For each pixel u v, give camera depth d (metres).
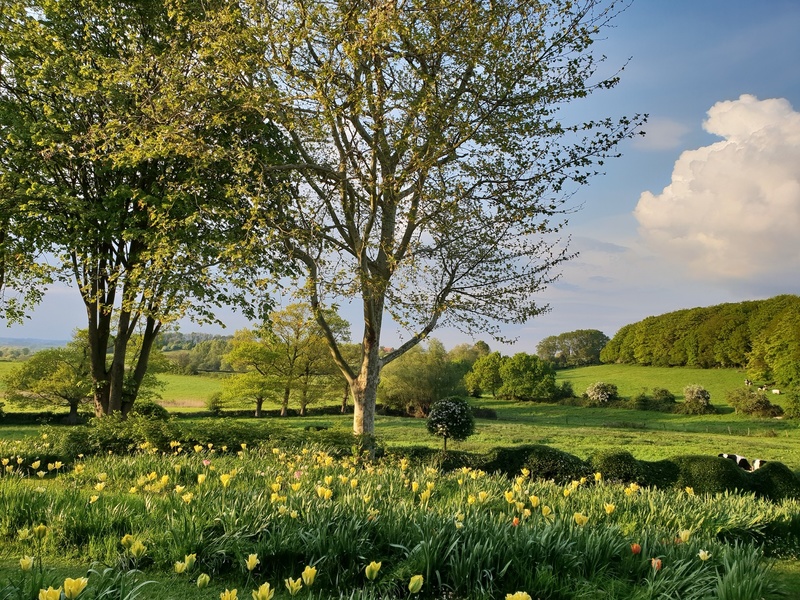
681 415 66.50
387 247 14.48
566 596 4.14
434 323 15.87
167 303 16.84
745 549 5.49
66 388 35.62
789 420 58.91
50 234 18.72
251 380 50.03
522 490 7.25
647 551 4.82
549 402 82.19
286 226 14.18
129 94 16.78
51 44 17.98
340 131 15.17
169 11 15.14
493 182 14.49
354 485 6.71
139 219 17.69
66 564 4.48
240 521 4.88
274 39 12.84
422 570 4.22
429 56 13.37
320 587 4.27
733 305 94.19
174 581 4.22
